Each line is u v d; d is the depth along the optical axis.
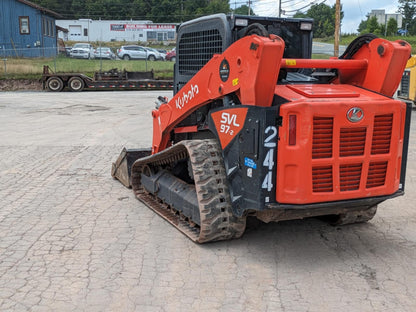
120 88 29.14
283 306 3.63
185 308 3.60
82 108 18.34
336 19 28.27
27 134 12.20
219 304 3.65
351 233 5.18
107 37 63.47
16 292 3.83
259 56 3.77
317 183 3.98
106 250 4.68
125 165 7.04
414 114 15.98
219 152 4.70
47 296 3.77
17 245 4.81
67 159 9.20
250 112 4.01
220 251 4.64
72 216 5.74
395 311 3.56
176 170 5.89
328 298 3.75
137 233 5.14
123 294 3.80
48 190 6.95
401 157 4.42
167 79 29.47
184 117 5.41
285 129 3.88
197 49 5.32
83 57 41.50
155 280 4.04
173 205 5.50
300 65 4.23
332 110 3.86
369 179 4.18
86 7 91.75
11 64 31.56
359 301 3.71
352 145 4.02
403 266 4.34
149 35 63.16
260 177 3.98
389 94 4.43
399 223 5.54
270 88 3.92
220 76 4.43
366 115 3.99
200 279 4.06
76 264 4.36
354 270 4.25
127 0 91.25
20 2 39.28
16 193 6.80
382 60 4.32
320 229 5.29
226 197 4.56
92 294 3.80
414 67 16.44
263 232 5.15
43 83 27.72
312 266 4.32
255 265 4.34
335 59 4.68
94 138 11.59
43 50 39.06
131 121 14.66
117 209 6.02
